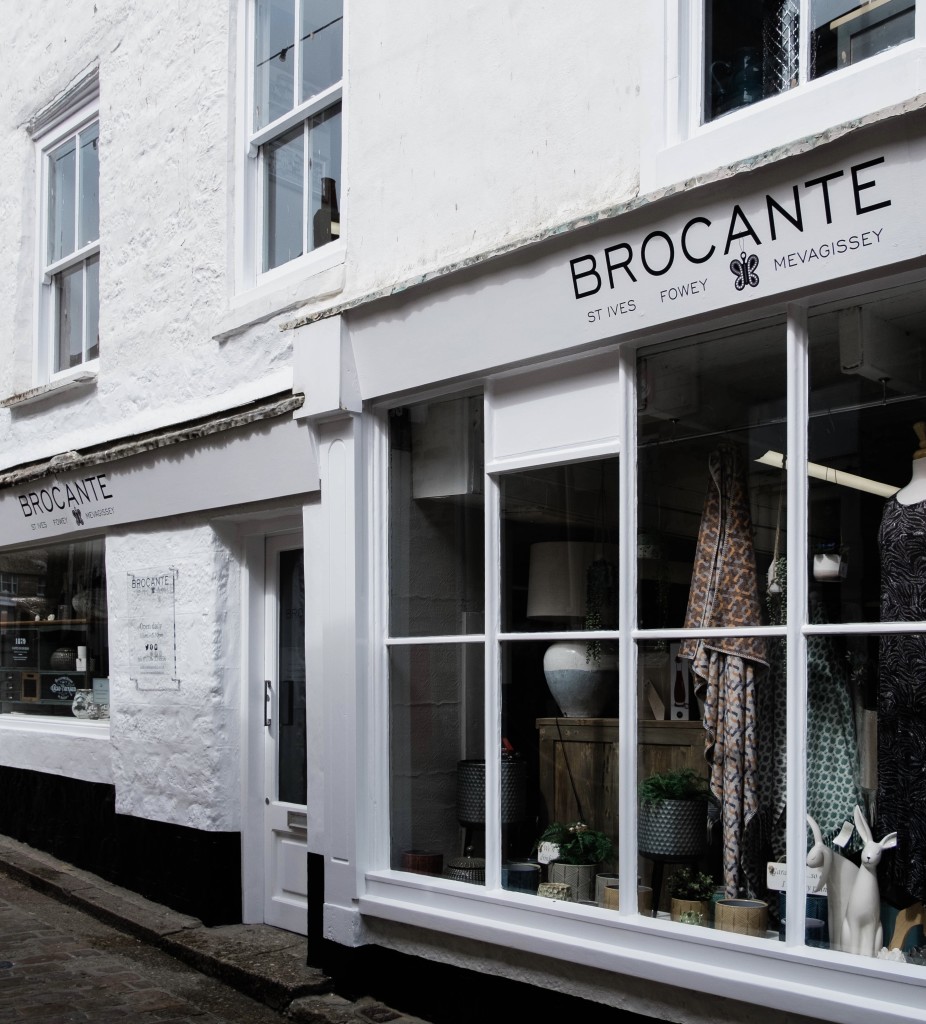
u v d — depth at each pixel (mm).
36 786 7773
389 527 5250
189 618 6270
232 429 5816
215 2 6461
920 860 3545
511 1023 4395
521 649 4723
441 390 4992
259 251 6289
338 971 5023
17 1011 4812
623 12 4289
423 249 5039
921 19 3533
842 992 3422
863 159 3426
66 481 7230
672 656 4207
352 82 5461
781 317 3918
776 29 3988
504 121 4715
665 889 4172
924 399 3602
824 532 3795
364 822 5066
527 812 4664
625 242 4094
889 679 3633
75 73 7730
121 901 6430
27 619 8227
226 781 6062
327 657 5230
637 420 4301
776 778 3947
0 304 8516
